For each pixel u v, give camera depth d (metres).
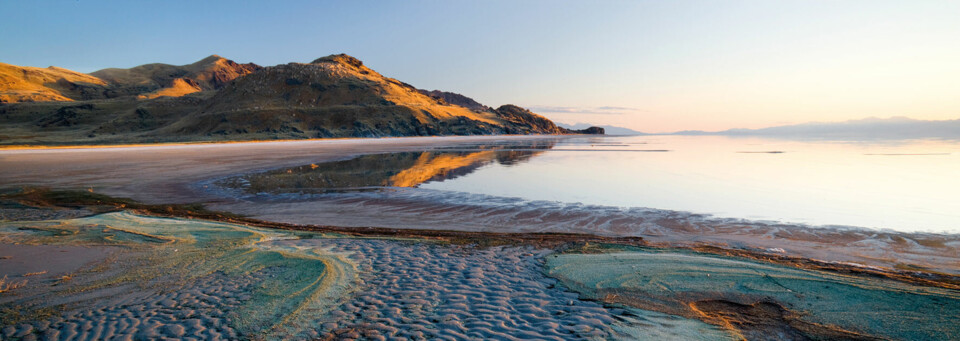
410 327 4.87
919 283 6.21
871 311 5.23
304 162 34.38
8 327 4.85
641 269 7.03
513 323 4.98
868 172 22.55
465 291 6.09
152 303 5.60
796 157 33.69
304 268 7.11
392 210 13.59
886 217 11.80
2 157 42.06
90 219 11.87
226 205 14.93
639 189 17.77
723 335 4.70
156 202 15.66
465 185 19.38
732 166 27.34
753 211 12.93
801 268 7.04
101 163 33.62
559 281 6.54
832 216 12.05
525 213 12.91
